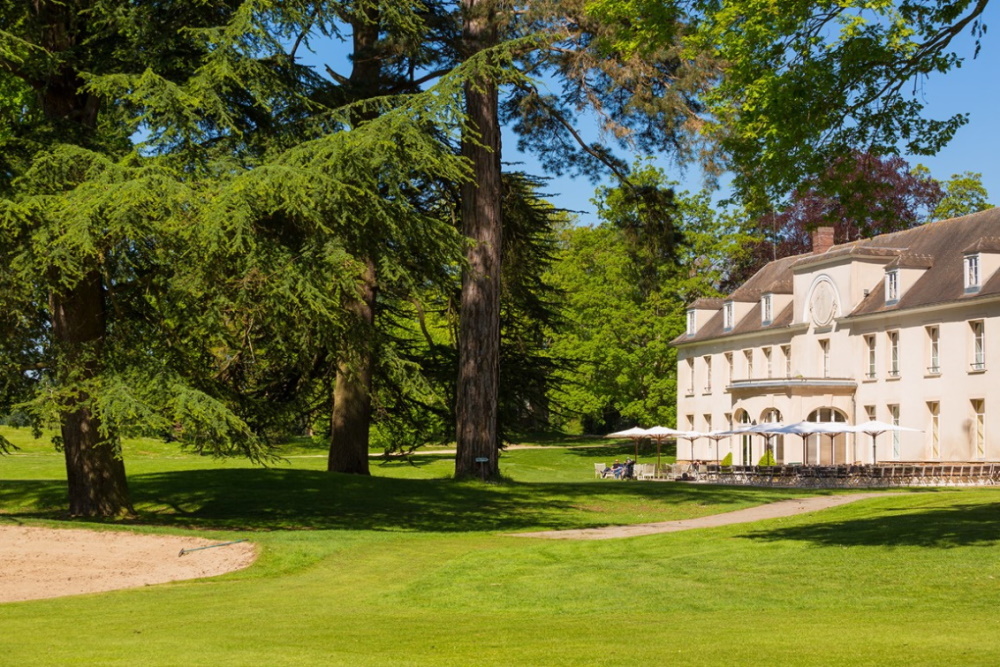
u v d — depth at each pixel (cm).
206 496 2759
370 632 1181
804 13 1612
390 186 2166
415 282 2331
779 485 4228
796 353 5231
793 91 1617
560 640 1102
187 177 2016
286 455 6156
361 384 2375
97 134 2189
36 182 1994
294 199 1964
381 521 2492
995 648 972
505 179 3344
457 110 2200
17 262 1933
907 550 1625
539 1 2758
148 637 1134
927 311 4444
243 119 2370
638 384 6600
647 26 1772
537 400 3578
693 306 6188
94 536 1945
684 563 1678
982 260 4191
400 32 2680
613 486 3334
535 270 3503
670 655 980
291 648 1055
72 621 1272
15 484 3028
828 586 1424
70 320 2188
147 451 5259
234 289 2042
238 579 1653
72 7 2225
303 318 2156
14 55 2027
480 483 3067
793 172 1681
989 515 1973
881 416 4681
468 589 1529
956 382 4294
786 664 914
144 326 2294
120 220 1848
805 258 5219
